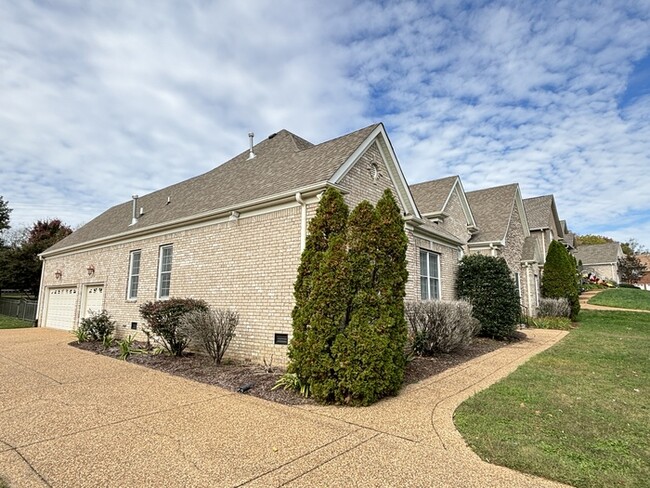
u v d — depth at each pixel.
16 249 28.61
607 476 3.57
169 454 4.18
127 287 14.26
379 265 6.80
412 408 5.77
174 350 10.16
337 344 6.18
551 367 8.32
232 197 11.10
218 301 10.54
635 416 5.21
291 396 6.47
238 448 4.34
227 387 7.13
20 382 7.57
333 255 6.53
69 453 4.21
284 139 13.90
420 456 4.10
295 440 4.58
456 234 17.66
